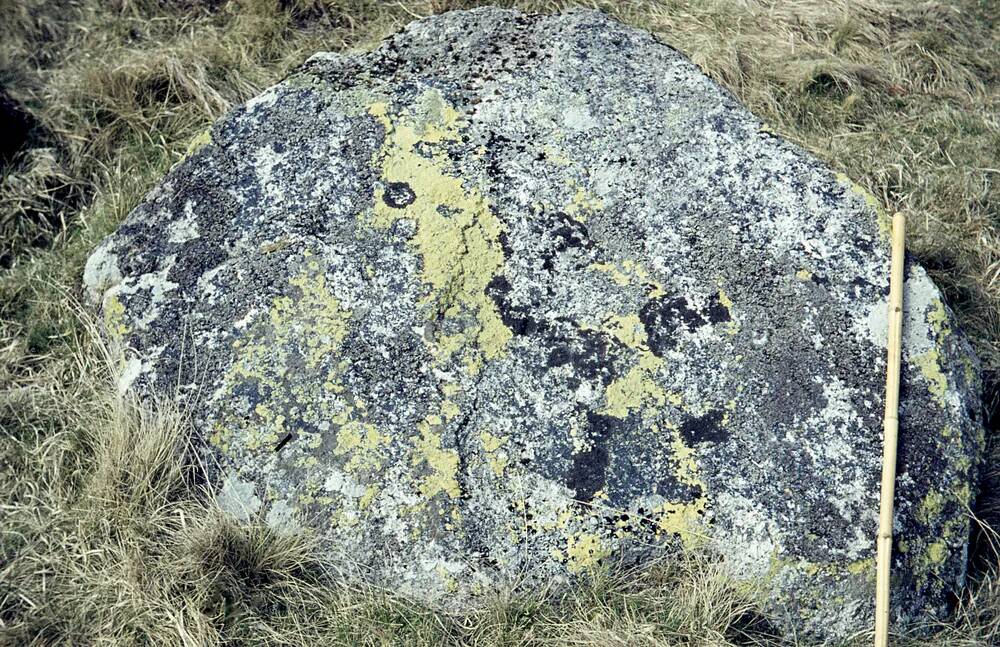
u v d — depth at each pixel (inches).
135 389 120.6
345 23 155.3
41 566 117.9
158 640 114.0
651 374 118.0
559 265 121.2
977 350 131.6
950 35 157.6
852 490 115.4
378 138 125.3
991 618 116.7
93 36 153.9
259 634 114.7
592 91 127.3
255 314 120.8
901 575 114.7
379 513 115.9
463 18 134.0
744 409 117.0
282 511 116.7
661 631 113.1
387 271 121.1
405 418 117.3
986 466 122.7
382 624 114.7
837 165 143.6
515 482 116.0
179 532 116.5
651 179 123.6
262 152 126.3
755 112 147.7
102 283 126.0
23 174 139.1
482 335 119.4
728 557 114.7
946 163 145.7
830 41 155.0
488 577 114.7
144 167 141.9
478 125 125.8
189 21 155.7
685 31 154.3
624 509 115.2
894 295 119.2
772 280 120.3
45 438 124.0
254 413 118.4
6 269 134.8
